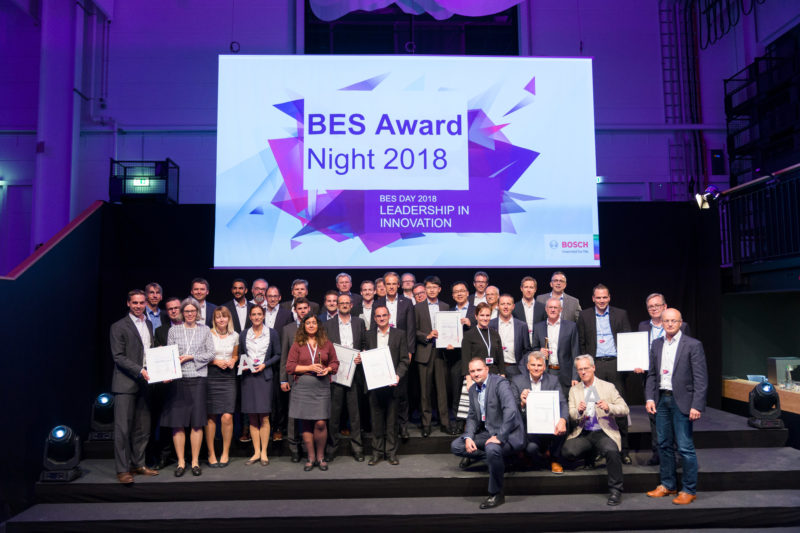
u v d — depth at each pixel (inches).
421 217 253.0
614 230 261.7
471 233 253.1
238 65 258.1
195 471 177.2
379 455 187.8
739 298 260.5
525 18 338.3
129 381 175.9
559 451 177.8
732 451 196.9
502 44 346.9
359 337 197.3
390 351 189.5
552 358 197.0
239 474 177.3
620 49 340.8
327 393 181.6
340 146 255.4
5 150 333.7
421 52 347.3
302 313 200.8
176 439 179.5
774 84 292.2
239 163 253.9
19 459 177.5
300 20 335.0
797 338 247.9
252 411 186.5
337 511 160.7
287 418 204.4
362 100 257.9
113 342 176.1
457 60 260.7
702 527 159.5
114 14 332.5
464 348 191.9
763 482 174.4
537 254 253.6
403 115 257.6
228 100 256.2
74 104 316.2
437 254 251.6
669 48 342.0
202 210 256.2
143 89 329.7
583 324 201.3
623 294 259.6
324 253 250.8
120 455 171.2
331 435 191.5
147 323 187.8
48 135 310.7
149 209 254.7
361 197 253.1
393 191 253.8
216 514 159.2
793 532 156.8
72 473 173.0
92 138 323.9
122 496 170.4
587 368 175.9
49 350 198.4
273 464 189.0
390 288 205.2
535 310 211.6
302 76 258.5
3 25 339.6
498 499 164.4
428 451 198.8
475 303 215.5
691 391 164.1
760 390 204.7
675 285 261.0
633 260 260.8
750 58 327.9
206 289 209.5
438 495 172.7
